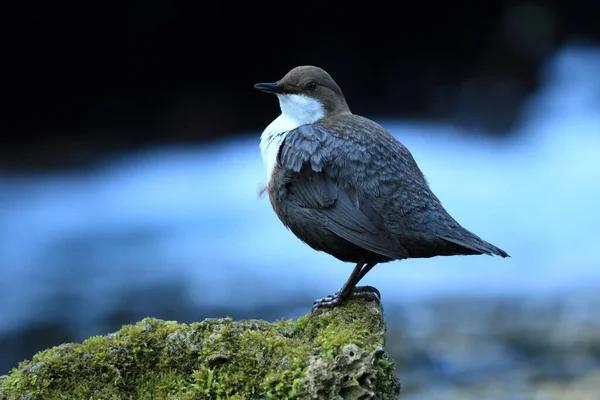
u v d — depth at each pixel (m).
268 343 4.68
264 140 6.44
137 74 23.19
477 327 11.16
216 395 4.52
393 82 24.91
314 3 23.91
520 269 13.80
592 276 13.24
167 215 16.50
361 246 5.52
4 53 21.75
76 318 11.84
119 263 14.09
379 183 5.60
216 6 23.23
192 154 20.91
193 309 12.13
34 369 4.62
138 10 22.56
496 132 22.08
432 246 5.50
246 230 15.84
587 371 9.48
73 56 22.47
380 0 24.28
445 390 9.01
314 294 12.79
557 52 25.72
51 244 14.72
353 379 4.30
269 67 24.45
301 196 5.88
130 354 4.72
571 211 16.12
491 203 16.48
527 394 8.77
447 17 24.97
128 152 21.14
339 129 5.93
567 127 21.78
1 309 11.84
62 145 21.34
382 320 5.40
